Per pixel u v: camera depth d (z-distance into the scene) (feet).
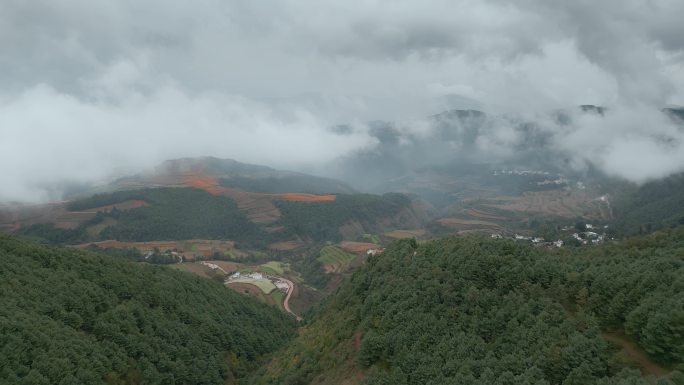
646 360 202.80
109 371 295.89
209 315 454.81
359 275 422.00
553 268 276.62
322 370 305.53
